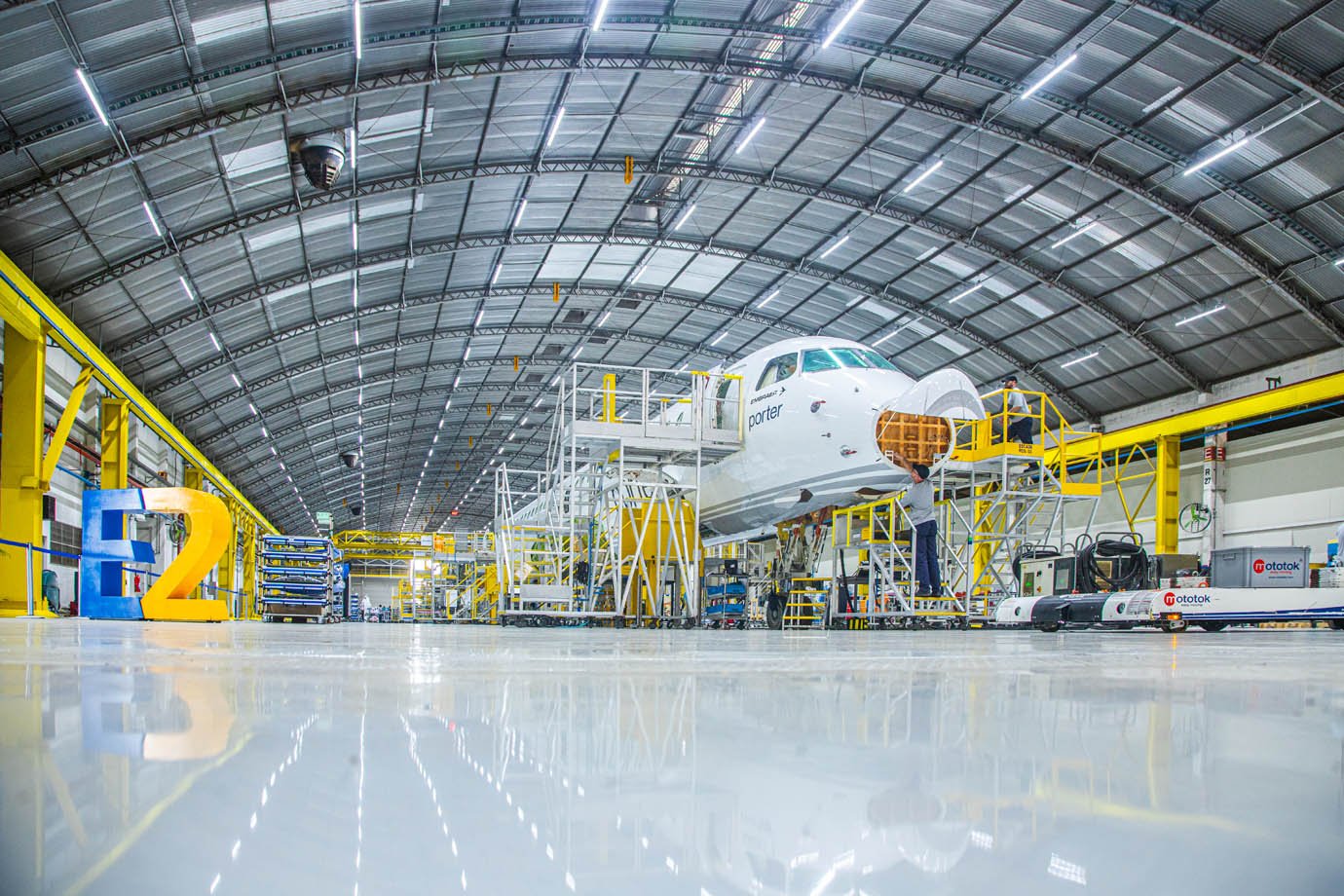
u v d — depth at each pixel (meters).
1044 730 1.73
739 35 24.05
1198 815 0.97
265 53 21.84
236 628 14.16
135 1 18.64
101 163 22.14
